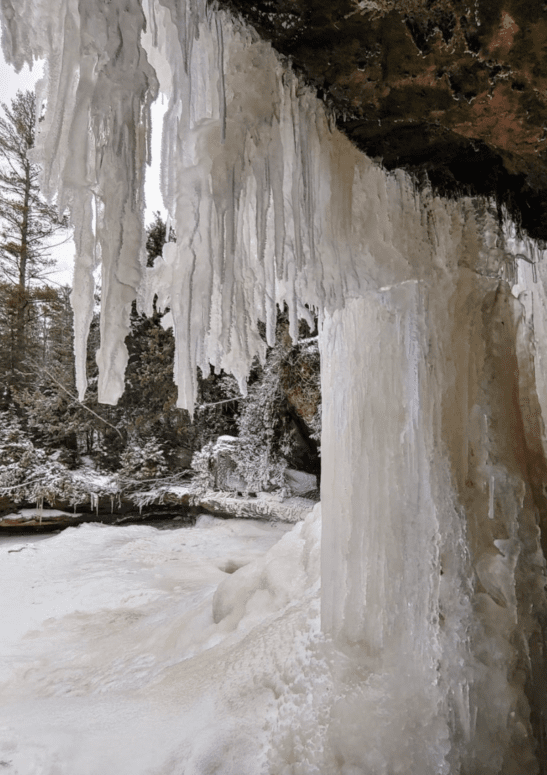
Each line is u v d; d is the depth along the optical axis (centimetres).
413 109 185
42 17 121
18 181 1312
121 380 141
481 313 240
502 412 233
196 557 767
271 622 307
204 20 143
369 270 224
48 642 442
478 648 207
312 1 139
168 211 149
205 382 1243
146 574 673
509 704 196
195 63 155
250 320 193
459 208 240
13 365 1249
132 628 456
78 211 134
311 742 195
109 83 125
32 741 214
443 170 223
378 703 207
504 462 228
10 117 1176
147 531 960
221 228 158
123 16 125
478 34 150
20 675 364
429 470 236
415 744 191
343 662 234
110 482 1116
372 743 191
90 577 661
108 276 135
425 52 157
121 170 130
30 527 993
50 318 1430
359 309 270
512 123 192
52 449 1152
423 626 224
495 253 243
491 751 190
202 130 154
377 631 242
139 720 233
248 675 254
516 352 248
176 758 198
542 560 220
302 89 174
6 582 638
